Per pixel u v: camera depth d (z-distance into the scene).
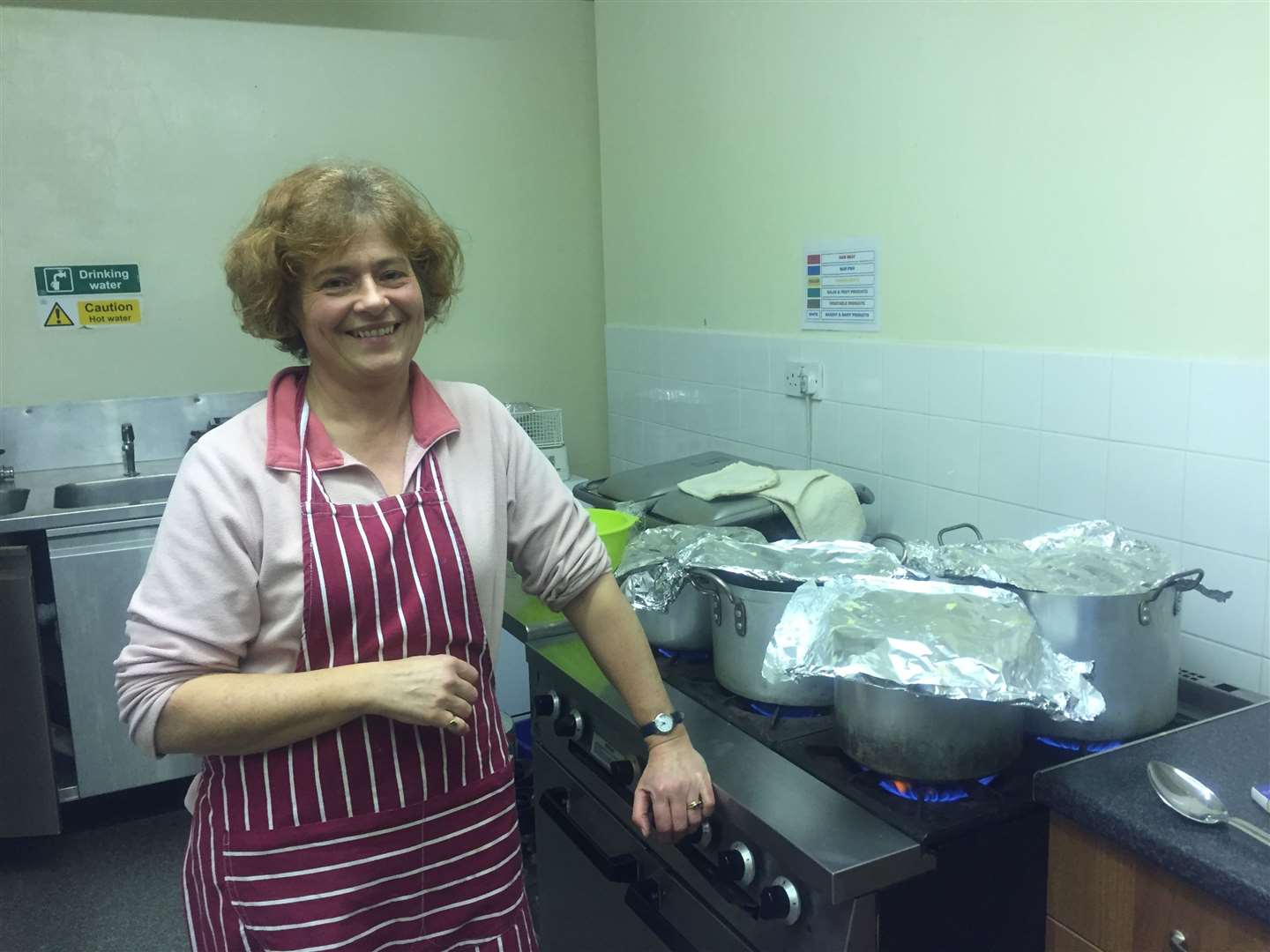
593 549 1.30
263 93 2.97
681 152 2.76
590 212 3.41
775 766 1.26
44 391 2.90
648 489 2.22
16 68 2.74
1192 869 0.95
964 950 1.14
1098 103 1.63
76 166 2.83
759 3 2.37
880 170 2.08
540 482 1.28
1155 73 1.54
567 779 1.67
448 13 3.13
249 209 3.01
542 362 3.42
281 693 1.02
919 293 2.02
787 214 2.37
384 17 3.06
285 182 1.09
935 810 1.13
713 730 1.36
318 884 1.09
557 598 1.29
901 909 1.09
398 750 1.11
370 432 1.16
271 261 1.07
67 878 2.46
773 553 1.49
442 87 3.16
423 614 1.12
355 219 1.06
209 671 1.06
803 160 2.29
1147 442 1.60
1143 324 1.60
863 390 2.18
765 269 2.48
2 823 2.54
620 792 1.46
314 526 1.08
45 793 2.54
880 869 1.05
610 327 3.25
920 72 1.95
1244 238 1.44
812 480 2.02
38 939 2.22
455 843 1.17
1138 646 1.23
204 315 3.01
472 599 1.16
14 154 2.78
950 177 1.91
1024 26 1.73
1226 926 0.96
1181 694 1.42
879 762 1.17
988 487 1.90
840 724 1.22
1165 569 1.31
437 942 1.18
